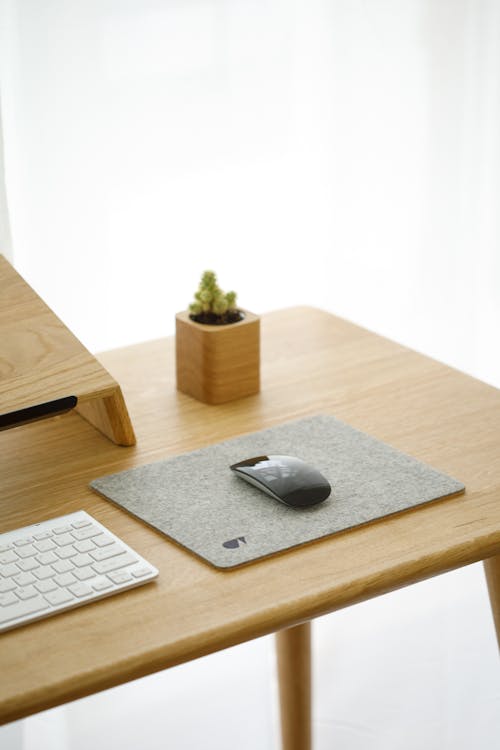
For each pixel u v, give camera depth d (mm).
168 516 1140
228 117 1822
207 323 1401
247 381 1416
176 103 1773
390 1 1887
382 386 1449
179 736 1984
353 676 2090
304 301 1993
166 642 951
